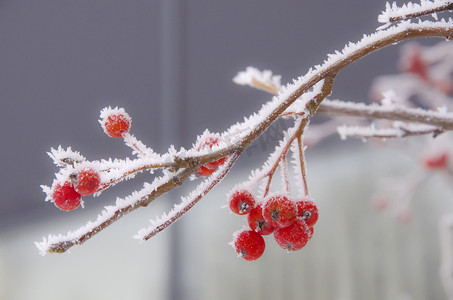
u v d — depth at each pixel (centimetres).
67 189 48
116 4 169
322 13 120
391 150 161
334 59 49
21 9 200
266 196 49
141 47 157
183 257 143
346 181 186
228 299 195
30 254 252
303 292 190
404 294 160
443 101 104
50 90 183
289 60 126
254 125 48
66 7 184
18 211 202
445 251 104
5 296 253
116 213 47
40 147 185
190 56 146
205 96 142
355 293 180
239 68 136
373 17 110
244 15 137
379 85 107
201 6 147
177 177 48
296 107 50
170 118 142
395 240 176
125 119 49
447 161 111
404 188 130
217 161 49
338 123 101
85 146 167
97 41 171
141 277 230
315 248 192
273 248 199
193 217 175
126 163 48
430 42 111
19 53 196
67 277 248
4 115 199
